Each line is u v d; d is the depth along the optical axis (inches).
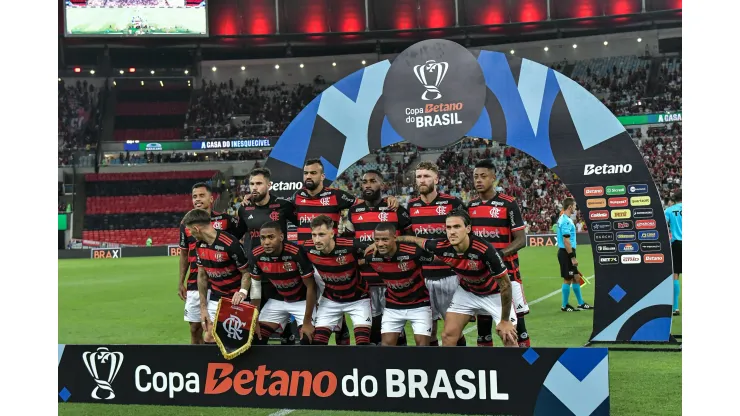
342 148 348.8
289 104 1622.8
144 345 218.2
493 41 1588.3
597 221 323.9
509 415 189.2
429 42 335.9
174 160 1521.9
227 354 210.7
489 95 331.0
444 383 195.0
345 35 1544.0
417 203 279.0
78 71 1615.4
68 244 1343.5
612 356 295.0
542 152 327.9
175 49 1604.3
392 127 340.8
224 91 1644.9
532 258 869.8
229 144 1454.2
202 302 268.8
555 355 185.6
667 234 315.0
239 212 304.5
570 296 500.7
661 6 1432.1
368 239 279.0
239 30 1536.7
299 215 292.2
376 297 294.2
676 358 287.0
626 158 318.7
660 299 315.9
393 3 1528.1
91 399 221.0
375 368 201.3
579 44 1571.1
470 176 1414.9
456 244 227.8
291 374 208.2
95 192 1471.5
